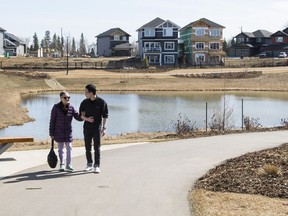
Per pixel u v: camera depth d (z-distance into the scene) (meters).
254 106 41.50
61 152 10.56
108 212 7.45
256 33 118.25
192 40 92.44
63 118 10.42
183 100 48.12
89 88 10.25
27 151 13.40
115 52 112.38
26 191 8.71
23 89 58.59
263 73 72.00
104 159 12.03
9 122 30.14
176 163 11.49
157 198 8.27
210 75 71.62
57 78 67.00
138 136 20.97
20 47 124.75
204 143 14.96
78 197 8.31
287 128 20.02
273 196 8.43
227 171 10.32
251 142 15.13
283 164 10.73
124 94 56.16
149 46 91.06
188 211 7.50
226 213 7.37
